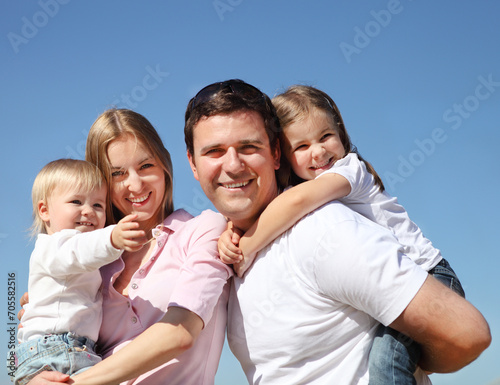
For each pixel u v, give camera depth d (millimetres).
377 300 2053
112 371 2129
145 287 2484
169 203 2801
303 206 2277
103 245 2244
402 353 2084
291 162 3000
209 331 2420
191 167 2611
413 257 2611
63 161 2707
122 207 2707
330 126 2986
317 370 2188
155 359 2145
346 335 2188
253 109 2389
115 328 2504
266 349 2287
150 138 2689
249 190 2377
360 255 2068
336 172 2541
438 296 2020
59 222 2619
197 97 2434
